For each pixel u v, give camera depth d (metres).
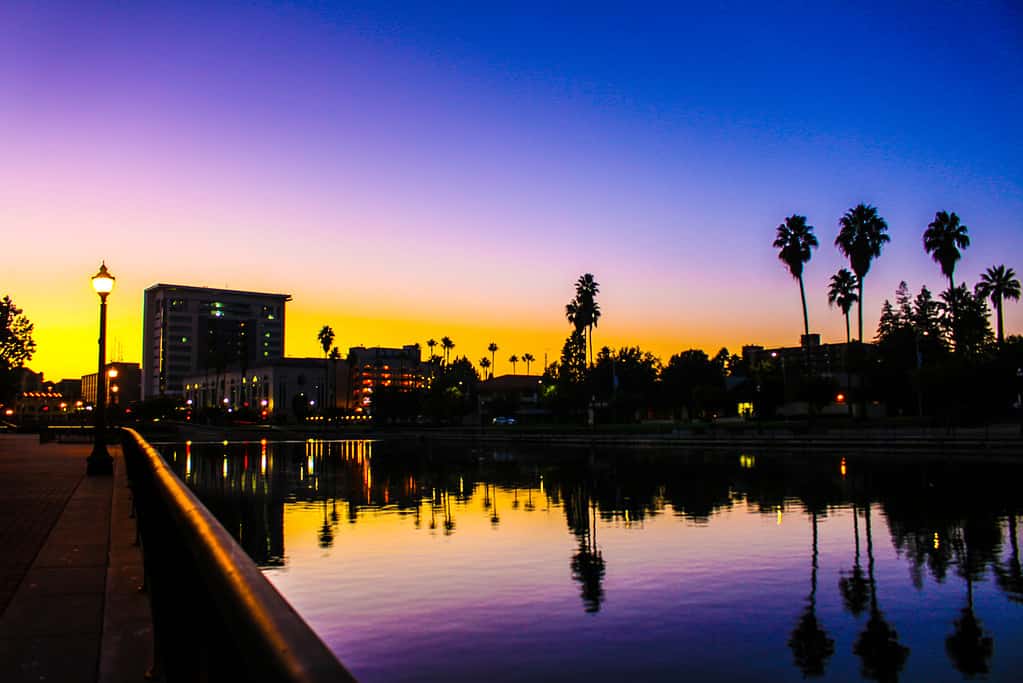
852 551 19.50
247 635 1.67
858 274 81.44
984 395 71.25
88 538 12.17
